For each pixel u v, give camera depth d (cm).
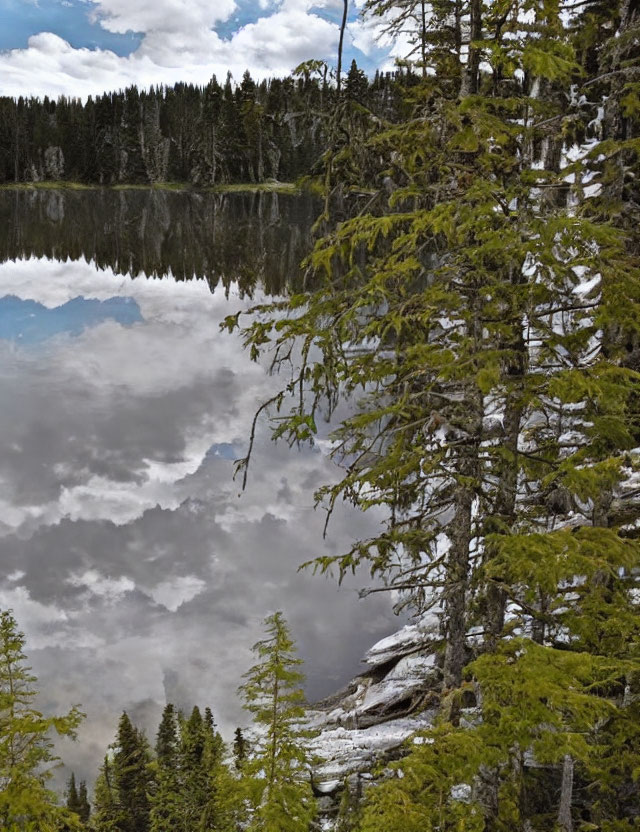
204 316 6606
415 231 543
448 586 611
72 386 4803
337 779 1089
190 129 16375
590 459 718
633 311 502
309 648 1922
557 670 518
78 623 2217
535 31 566
